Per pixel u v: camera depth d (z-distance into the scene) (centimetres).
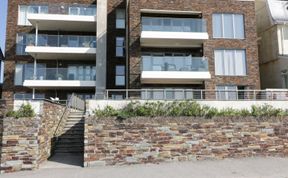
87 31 2562
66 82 2227
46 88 2344
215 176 925
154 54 2169
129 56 2017
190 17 2138
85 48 2286
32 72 2284
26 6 2506
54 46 2269
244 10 2133
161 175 941
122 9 2652
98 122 1123
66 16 2312
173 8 2064
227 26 2103
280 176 927
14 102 1061
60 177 928
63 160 1176
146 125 1152
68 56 2372
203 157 1176
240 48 2081
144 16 2106
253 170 999
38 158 1052
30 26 2484
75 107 1841
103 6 2372
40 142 1073
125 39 2559
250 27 2116
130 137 1135
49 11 2352
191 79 1967
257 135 1234
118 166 1084
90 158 1095
